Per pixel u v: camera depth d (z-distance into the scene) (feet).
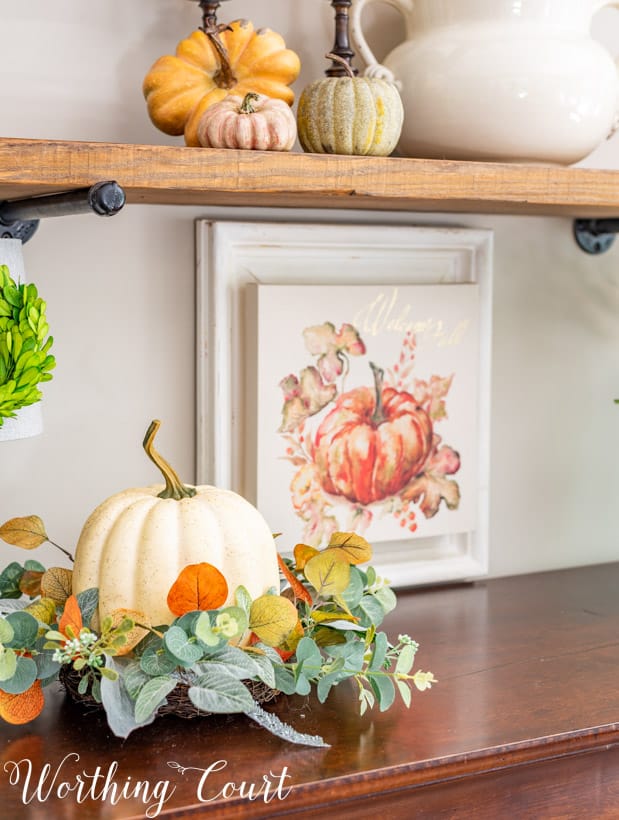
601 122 3.28
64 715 2.76
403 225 3.83
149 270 3.55
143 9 3.45
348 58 3.36
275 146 2.82
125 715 2.48
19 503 3.46
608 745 2.78
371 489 3.81
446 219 3.97
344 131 2.96
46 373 2.80
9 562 3.47
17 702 2.57
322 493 3.73
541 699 2.93
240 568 2.76
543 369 4.24
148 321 3.57
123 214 3.50
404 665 2.77
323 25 3.68
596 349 4.34
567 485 4.34
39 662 2.59
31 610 2.67
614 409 4.41
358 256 3.76
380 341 3.77
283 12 3.63
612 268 4.33
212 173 2.68
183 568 2.69
